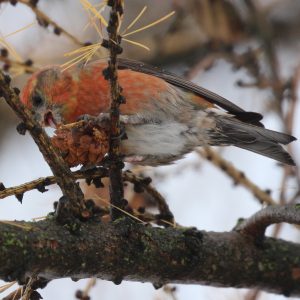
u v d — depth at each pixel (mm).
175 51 15062
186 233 8242
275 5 13680
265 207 8648
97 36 13328
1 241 6719
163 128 9969
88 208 7562
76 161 7781
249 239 8805
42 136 6891
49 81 9750
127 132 9719
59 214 7258
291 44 14914
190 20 15070
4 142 14367
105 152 7758
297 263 8898
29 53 13461
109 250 7473
